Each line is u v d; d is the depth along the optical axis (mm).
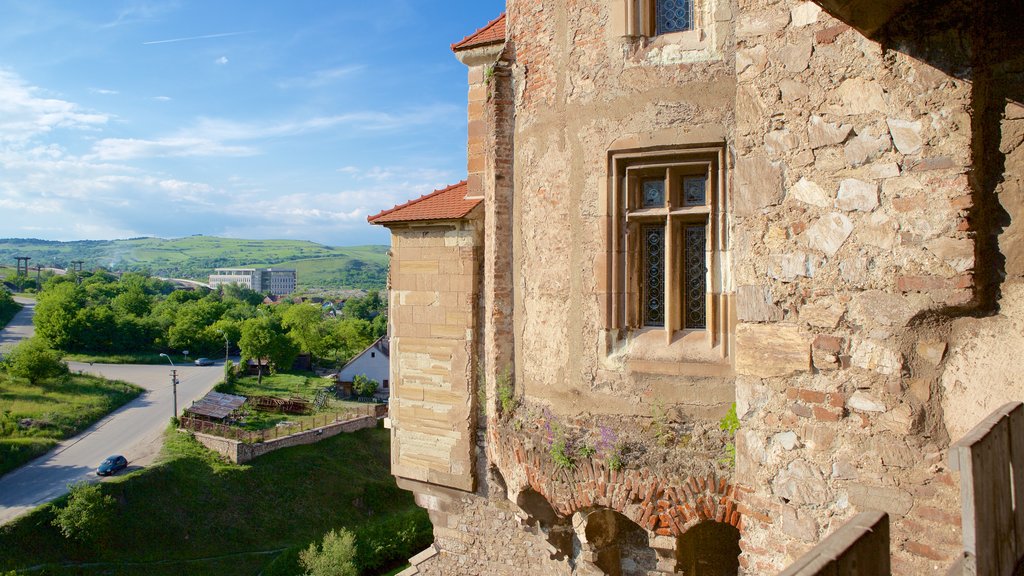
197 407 54844
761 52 5008
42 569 29844
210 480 39938
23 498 35219
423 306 10969
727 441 6281
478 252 10539
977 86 4199
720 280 6457
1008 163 4164
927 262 4297
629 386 6801
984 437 2873
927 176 4309
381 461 49000
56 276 148875
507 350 8180
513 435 7746
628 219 6934
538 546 10305
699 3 6691
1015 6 4156
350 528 39656
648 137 6684
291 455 45000
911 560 4328
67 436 46594
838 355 4652
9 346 80500
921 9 4305
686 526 6359
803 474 4777
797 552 4785
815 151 4762
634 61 6805
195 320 89188
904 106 4398
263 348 72750
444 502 11133
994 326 4152
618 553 8414
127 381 66250
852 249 4598
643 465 6594
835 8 4176
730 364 6336
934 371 4328
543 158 7465
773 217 4949
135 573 31500
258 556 34719
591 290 7027
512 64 8078
